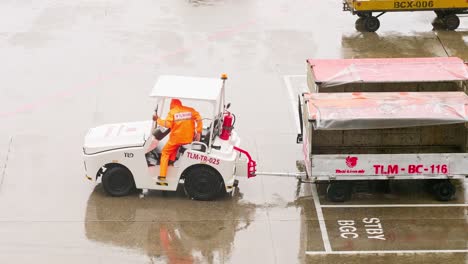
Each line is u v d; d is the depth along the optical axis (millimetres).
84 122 33750
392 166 26688
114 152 27109
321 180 27578
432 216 26672
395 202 27625
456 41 43219
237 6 49406
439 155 26609
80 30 44719
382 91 30750
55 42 42906
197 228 25875
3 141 31906
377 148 29312
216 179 27188
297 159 30656
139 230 25734
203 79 28141
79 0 50406
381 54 41344
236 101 35750
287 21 46594
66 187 28484
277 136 32562
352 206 27344
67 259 24078
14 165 30016
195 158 26922
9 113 34500
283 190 28438
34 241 25047
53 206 27156
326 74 29547
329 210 27078
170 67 39531
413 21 46688
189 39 43375
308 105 26984
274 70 39281
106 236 25391
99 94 36562
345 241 25188
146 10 48375
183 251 24578
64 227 25875
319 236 25484
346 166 26641
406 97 27625
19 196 27797
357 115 26156
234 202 27531
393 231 25766
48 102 35688
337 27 45625
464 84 29281
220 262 24000
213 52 41500
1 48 41875
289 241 25188
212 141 27609
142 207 27109
